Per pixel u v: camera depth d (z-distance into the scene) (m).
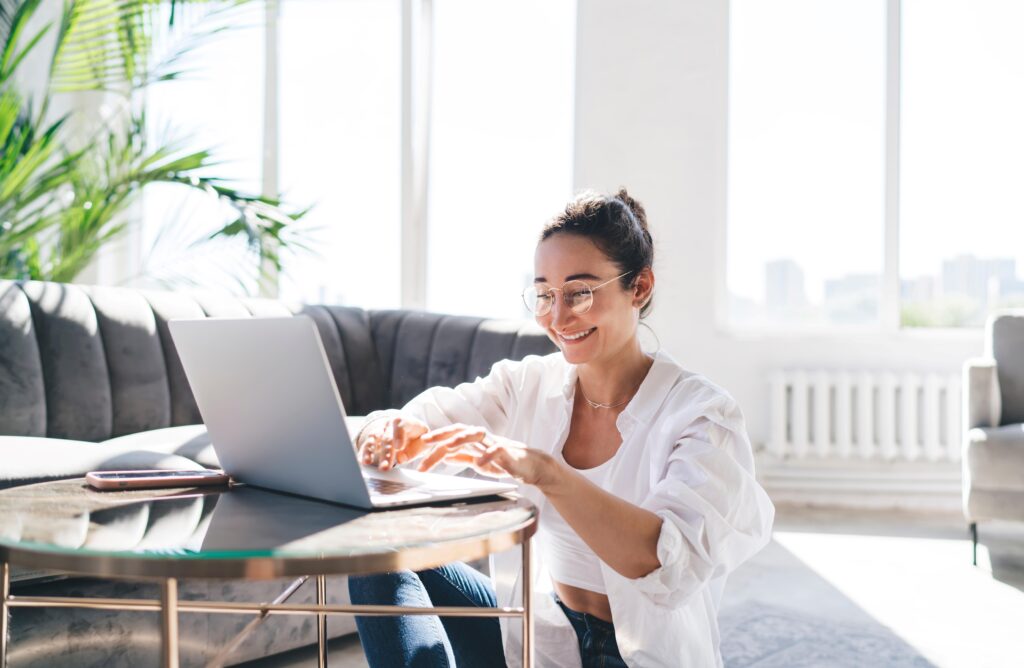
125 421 2.49
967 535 3.39
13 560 0.81
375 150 4.20
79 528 0.88
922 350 3.95
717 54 4.09
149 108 4.25
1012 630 2.28
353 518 0.92
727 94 4.16
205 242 3.36
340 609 0.93
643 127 4.09
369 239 4.20
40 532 0.86
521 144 4.18
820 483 3.93
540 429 1.28
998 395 3.12
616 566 0.98
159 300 2.68
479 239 4.20
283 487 1.08
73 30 3.11
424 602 1.12
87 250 3.15
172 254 3.59
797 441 3.90
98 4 3.09
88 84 3.30
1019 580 2.76
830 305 4.17
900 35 4.05
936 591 2.63
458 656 1.28
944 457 3.84
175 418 2.62
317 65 4.23
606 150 4.12
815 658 2.07
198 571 0.75
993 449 2.89
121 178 3.15
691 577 0.99
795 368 4.02
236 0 3.34
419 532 0.85
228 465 1.17
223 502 1.02
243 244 3.43
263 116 4.22
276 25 4.20
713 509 1.00
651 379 1.20
